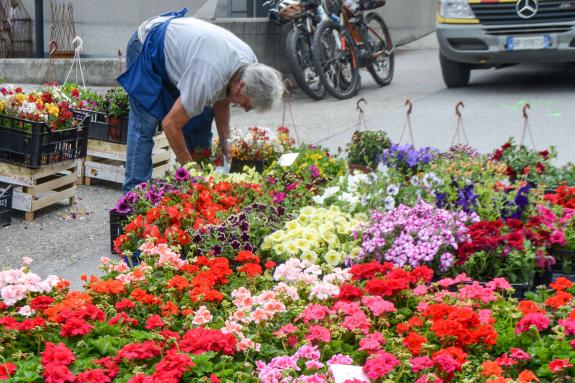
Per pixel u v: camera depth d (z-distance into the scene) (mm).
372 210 7707
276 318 5695
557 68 20516
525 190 7875
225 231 7223
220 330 5434
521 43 17172
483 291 5910
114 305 6020
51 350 4953
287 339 5551
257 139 10898
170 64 8867
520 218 7680
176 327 5734
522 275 6773
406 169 10195
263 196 8242
